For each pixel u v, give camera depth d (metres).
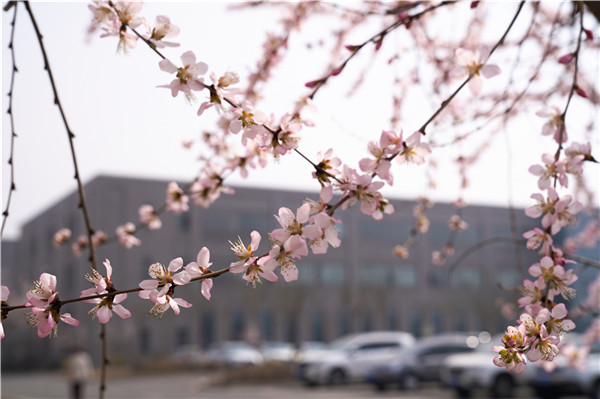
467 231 49.09
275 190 45.56
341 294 44.25
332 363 21.28
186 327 41.78
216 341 42.50
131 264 40.44
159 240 41.66
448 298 47.69
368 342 22.02
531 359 1.82
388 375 19.59
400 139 1.86
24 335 45.69
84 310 39.78
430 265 48.28
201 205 3.57
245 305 41.25
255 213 44.84
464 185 4.57
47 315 1.67
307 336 45.16
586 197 5.13
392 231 48.25
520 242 3.36
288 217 1.74
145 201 41.94
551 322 1.85
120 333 38.34
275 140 1.89
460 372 16.50
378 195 1.81
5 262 59.19
